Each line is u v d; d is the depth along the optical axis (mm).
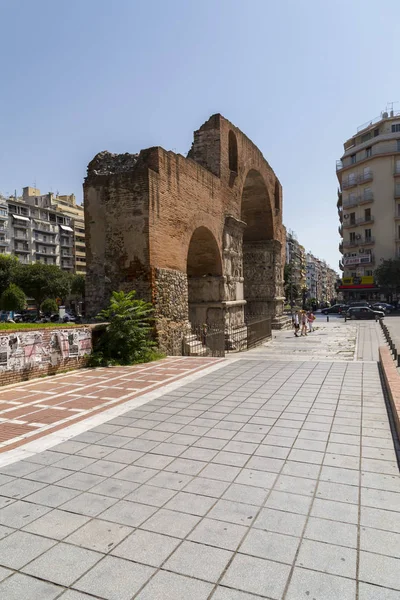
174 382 10203
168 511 4133
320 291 184750
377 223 58781
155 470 5098
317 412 7398
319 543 3564
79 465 5285
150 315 15023
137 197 15141
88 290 15844
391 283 56062
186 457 5480
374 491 4488
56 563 3352
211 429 6570
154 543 3602
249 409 7668
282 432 6379
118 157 17062
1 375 10000
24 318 52375
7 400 8648
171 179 16609
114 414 7504
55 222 91812
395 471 4973
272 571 3213
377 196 58531
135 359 13492
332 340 24422
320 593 2975
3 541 3670
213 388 9461
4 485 4766
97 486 4699
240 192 24938
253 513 4070
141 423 6949
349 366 12133
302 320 28688
